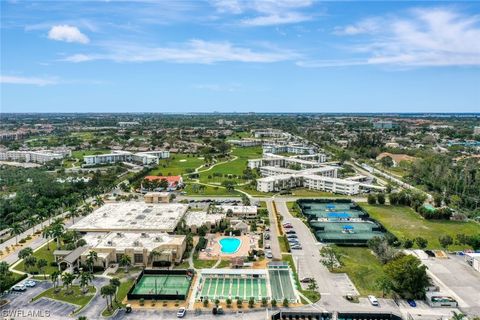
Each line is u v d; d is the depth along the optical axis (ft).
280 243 645.92
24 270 538.47
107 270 542.16
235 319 421.59
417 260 486.79
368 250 620.90
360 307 445.37
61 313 429.79
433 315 429.38
